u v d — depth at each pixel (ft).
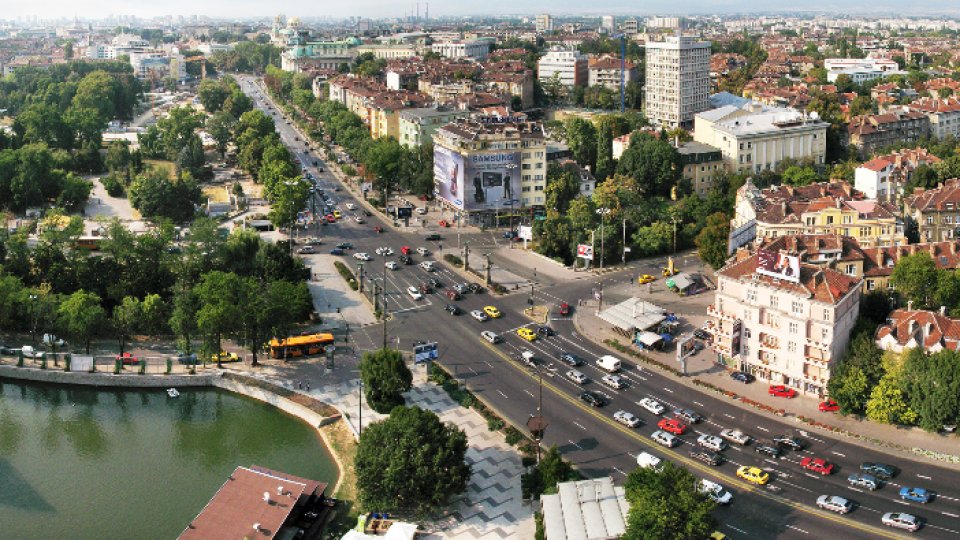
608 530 644.27
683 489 638.12
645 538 613.93
